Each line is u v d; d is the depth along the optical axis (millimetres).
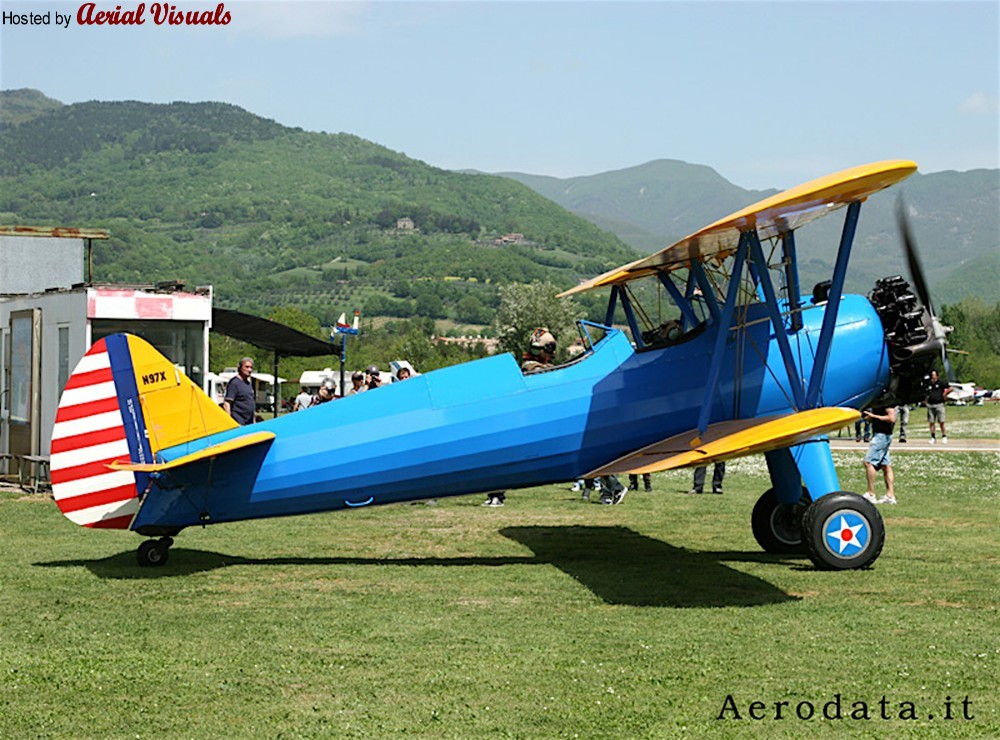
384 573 9602
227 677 6199
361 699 5789
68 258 23312
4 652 6758
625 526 12773
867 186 8547
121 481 9703
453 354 98500
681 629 7336
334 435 9781
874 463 14664
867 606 8094
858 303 10641
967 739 5188
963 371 90688
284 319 87500
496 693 5891
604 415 10047
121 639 7082
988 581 9070
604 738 5211
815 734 5262
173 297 16641
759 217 8688
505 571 9719
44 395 17203
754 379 10258
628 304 11406
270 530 12297
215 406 9766
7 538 11516
